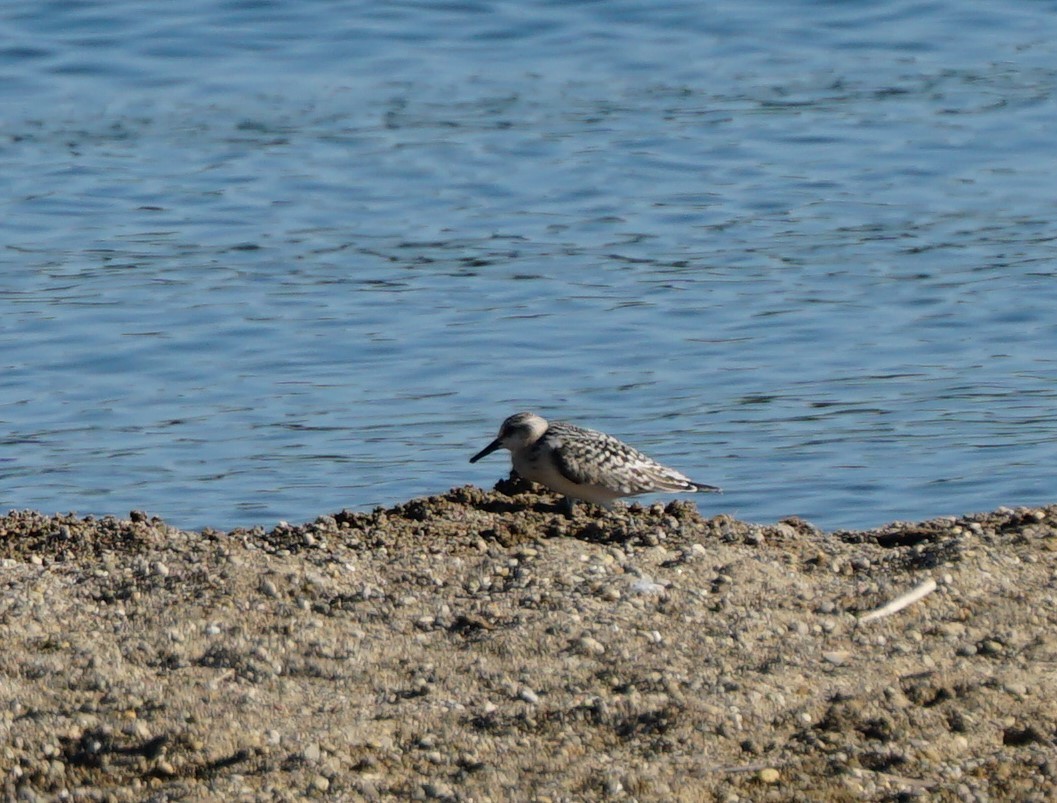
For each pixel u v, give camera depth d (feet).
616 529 36.68
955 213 95.96
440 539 36.27
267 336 76.28
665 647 30.25
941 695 28.53
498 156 106.42
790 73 124.16
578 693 28.73
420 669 29.73
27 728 27.58
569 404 67.82
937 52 128.88
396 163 105.09
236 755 26.94
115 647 30.42
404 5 133.59
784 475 59.72
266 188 100.42
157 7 131.64
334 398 68.54
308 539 36.09
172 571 33.78
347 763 26.76
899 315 79.30
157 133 110.42
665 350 74.59
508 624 31.22
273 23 130.00
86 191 98.89
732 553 34.50
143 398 68.85
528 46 128.47
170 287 83.20
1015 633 30.66
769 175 102.99
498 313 79.61
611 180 102.06
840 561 34.22
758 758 26.86
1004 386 69.67
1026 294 81.87
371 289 83.25
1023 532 35.45
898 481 59.06
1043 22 135.03
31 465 61.05
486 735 27.53
